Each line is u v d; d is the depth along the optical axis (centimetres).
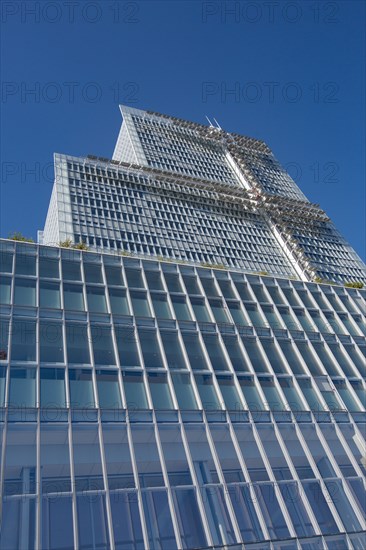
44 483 1778
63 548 1552
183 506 1819
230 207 11012
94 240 8388
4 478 1719
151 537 1667
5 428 1859
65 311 2538
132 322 2666
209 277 3328
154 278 3100
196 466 2027
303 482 2072
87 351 2361
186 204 10462
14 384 2044
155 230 9331
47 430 1925
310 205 12350
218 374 2534
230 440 2212
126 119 13175
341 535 1842
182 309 2938
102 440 1961
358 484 2130
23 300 2516
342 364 2956
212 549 1675
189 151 12912
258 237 10556
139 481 1858
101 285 2847
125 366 2356
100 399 2136
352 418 2531
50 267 2823
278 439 2289
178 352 2595
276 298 3400
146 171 10888
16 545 1517
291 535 1800
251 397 2480
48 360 2219
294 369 2781
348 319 3431
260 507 1897
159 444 2042
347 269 10631
